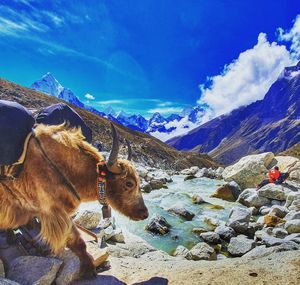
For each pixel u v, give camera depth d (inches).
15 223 75.1
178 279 79.3
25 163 72.3
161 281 79.3
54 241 73.3
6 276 76.0
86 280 78.8
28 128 72.4
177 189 244.8
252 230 149.8
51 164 73.8
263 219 162.7
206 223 165.2
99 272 84.0
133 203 80.0
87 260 78.7
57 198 74.3
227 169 294.7
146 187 227.0
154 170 378.3
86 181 77.7
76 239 77.2
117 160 78.6
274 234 140.3
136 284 79.0
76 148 77.1
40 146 73.6
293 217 161.0
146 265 90.0
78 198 77.4
